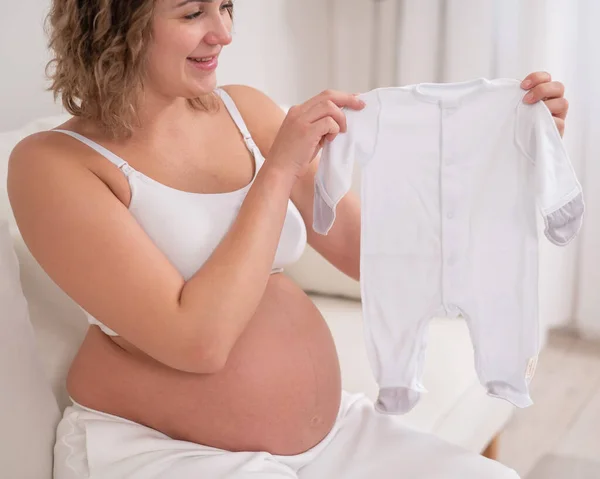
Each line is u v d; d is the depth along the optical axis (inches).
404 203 46.7
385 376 48.8
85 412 45.4
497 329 46.7
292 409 44.7
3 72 65.8
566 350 101.3
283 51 102.0
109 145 43.6
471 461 44.9
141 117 44.4
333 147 44.2
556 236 42.3
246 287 40.6
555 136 42.3
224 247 41.8
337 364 48.9
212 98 49.0
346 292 74.0
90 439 42.5
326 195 45.1
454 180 45.6
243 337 44.2
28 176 41.3
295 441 45.0
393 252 47.5
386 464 45.3
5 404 41.6
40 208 40.4
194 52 41.8
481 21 99.5
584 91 95.7
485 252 46.0
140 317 39.8
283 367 44.6
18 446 41.8
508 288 45.9
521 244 45.1
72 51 42.6
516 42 98.3
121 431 43.1
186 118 46.4
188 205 43.8
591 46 93.7
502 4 98.2
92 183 41.1
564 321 104.3
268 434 44.1
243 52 93.3
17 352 43.4
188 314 39.6
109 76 41.5
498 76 101.0
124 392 44.3
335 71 114.8
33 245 40.9
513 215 44.9
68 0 41.4
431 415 55.2
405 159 45.9
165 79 42.5
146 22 40.3
